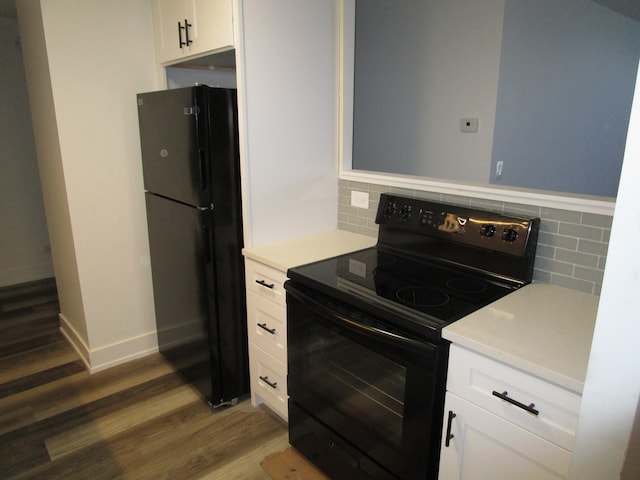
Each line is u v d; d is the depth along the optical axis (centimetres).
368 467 161
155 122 223
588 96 372
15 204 397
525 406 113
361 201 229
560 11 312
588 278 156
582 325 131
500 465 124
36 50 238
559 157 352
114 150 251
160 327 271
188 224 214
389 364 144
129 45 244
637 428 63
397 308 143
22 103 384
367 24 339
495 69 268
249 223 209
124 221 262
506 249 164
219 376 227
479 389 124
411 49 313
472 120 285
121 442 210
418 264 188
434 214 187
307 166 224
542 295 155
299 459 200
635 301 61
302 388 185
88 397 243
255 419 226
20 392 247
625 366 64
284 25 198
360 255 200
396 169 340
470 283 166
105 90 241
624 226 61
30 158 397
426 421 135
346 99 227
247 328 228
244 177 203
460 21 281
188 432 216
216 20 193
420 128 317
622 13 388
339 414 169
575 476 75
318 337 171
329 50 217
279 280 191
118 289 268
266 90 199
